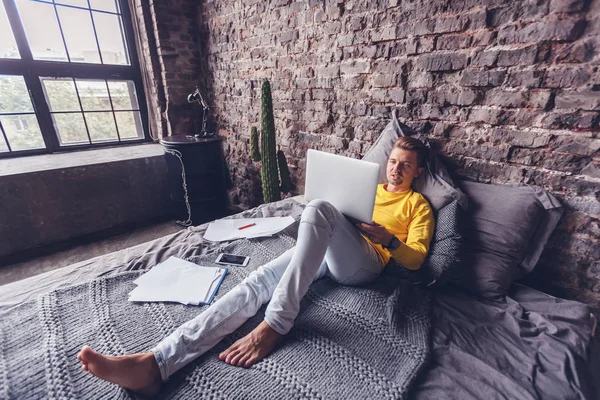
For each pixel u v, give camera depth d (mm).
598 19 909
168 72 2543
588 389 733
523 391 688
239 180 2713
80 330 817
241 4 2111
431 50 1287
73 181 2119
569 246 1096
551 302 1008
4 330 803
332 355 768
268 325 801
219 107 2680
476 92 1202
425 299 1007
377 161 1422
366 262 1030
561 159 1057
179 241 1337
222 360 763
